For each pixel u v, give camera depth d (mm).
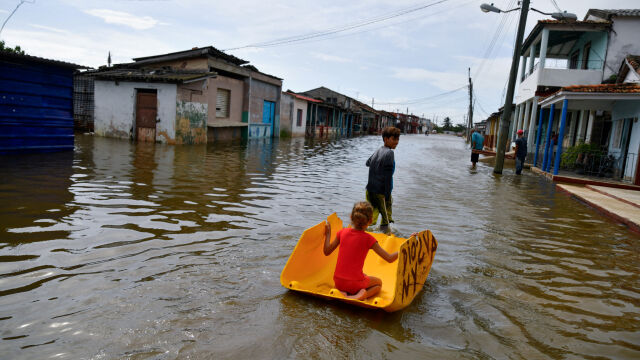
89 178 8000
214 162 11945
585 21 18000
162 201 6477
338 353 2592
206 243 4578
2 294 3121
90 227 4902
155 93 17438
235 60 21531
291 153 17328
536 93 18766
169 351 2496
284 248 4559
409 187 9922
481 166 17172
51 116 11508
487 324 3123
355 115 53344
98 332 2668
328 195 8031
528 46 22312
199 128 18641
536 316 3297
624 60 16344
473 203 8211
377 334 2873
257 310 3111
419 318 3170
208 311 3039
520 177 13641
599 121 16312
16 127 10617
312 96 50031
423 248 3611
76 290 3250
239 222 5551
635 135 12164
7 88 10297
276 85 27375
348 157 17328
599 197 9219
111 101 18156
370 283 3424
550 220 6988
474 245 5215
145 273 3656
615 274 4387
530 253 5004
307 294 3438
